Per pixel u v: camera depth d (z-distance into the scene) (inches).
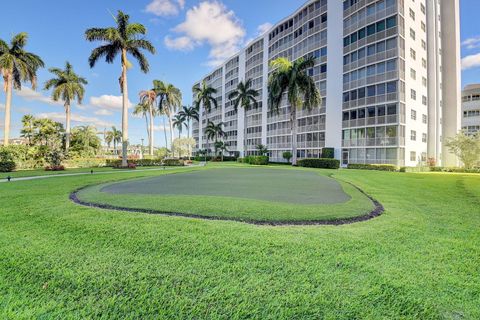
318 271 112.3
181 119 2276.1
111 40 960.3
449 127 1258.6
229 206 236.4
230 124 2402.8
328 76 1322.6
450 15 1274.6
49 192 327.3
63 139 1437.0
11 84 1056.2
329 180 515.2
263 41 1927.9
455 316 84.1
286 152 1502.2
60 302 91.2
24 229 170.2
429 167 975.0
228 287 99.7
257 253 130.3
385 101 1057.5
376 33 1093.1
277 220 193.5
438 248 139.8
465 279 106.8
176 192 336.2
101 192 335.3
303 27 1513.3
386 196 312.8
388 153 1045.2
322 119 1379.2
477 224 188.1
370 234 161.5
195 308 87.5
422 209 239.8
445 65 1277.1
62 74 1362.0
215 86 2706.7
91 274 109.6
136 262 120.8
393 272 112.0
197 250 134.1
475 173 827.4
